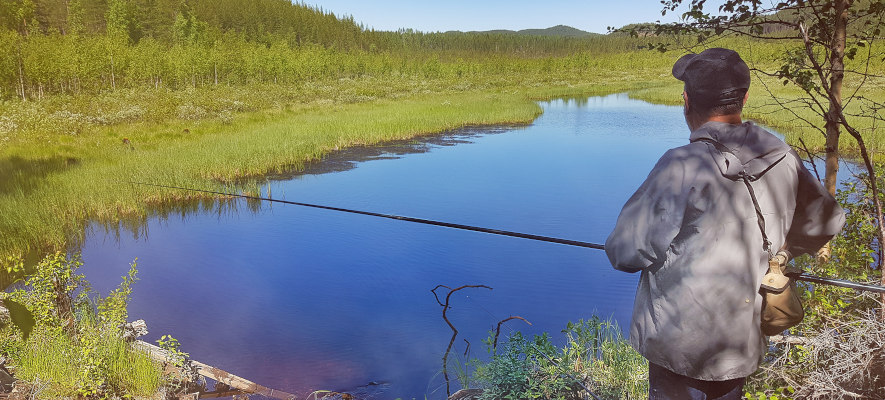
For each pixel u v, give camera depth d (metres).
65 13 127.00
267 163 20.86
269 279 9.30
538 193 16.59
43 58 59.25
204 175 19.11
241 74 77.69
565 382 3.94
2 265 10.41
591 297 8.12
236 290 8.78
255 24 180.12
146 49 75.19
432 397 5.23
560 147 25.52
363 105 45.69
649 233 1.68
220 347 6.62
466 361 6.02
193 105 37.22
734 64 1.75
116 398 5.19
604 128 32.47
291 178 19.48
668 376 1.78
